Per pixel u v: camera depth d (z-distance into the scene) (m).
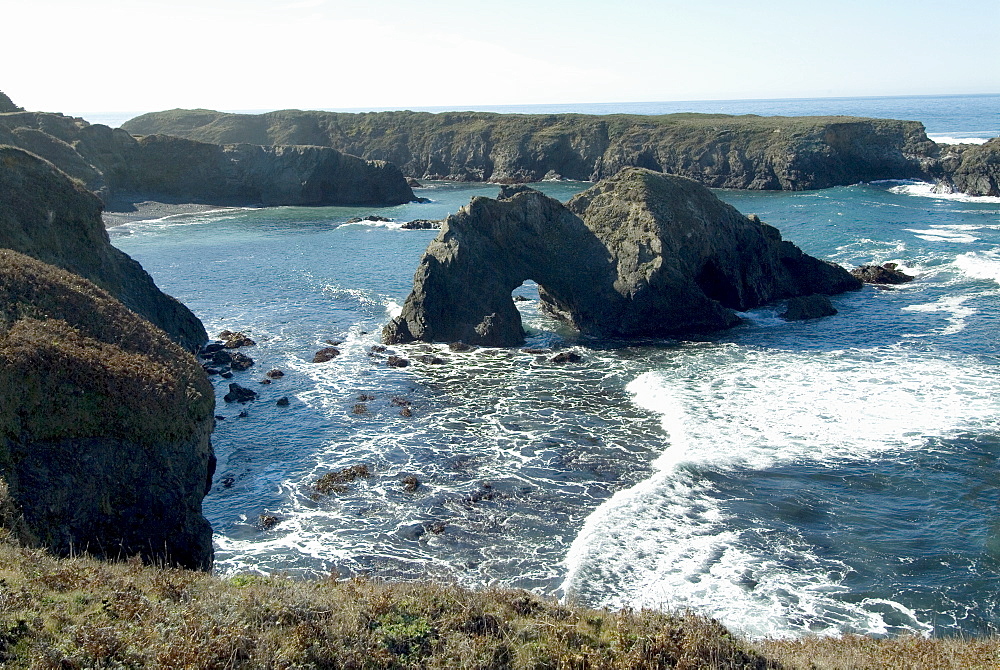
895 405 32.59
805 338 43.53
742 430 30.67
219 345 44.91
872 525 23.62
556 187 134.25
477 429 32.22
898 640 15.78
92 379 20.67
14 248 36.94
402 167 164.38
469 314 45.59
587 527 23.95
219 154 121.50
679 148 133.75
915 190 108.81
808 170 118.25
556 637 12.45
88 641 10.18
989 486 25.61
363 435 31.98
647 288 45.56
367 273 65.62
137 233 89.31
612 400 35.22
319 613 12.16
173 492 20.97
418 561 22.47
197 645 10.45
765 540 22.94
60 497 18.69
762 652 13.02
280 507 26.09
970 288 52.25
